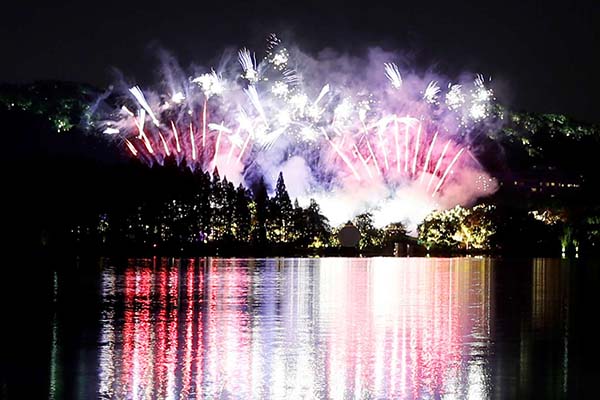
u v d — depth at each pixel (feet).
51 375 183.52
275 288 419.13
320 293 394.32
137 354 209.97
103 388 172.04
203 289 405.18
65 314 292.20
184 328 259.19
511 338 244.01
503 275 566.77
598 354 216.13
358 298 369.09
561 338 244.83
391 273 579.89
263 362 201.36
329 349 221.25
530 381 182.80
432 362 203.72
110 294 368.68
